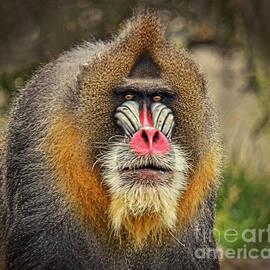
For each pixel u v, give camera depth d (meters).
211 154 8.12
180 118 7.82
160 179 7.36
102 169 7.70
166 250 8.31
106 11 14.16
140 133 7.41
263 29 14.64
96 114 7.73
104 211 7.82
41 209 8.12
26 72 14.07
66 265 8.12
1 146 9.58
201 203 8.23
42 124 8.19
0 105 13.41
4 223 9.09
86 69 7.86
